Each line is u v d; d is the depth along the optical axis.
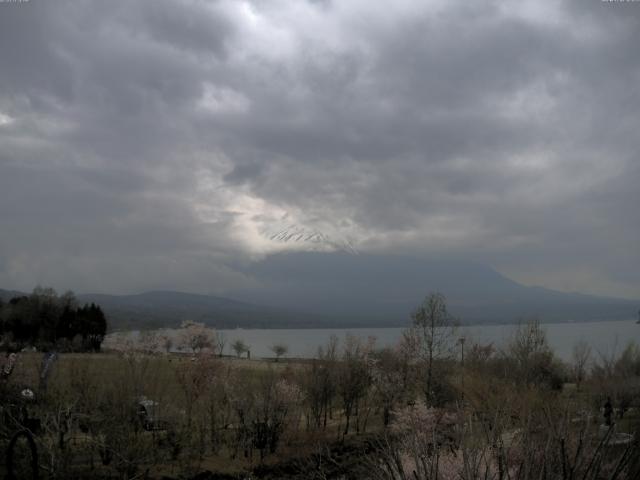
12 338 71.69
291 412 28.31
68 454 18.36
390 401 29.41
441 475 9.50
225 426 26.09
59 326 78.62
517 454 9.25
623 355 37.47
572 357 41.44
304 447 24.58
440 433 15.45
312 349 52.19
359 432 28.61
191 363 26.34
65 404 20.23
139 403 22.94
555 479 8.06
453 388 26.38
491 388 21.12
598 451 8.26
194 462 22.06
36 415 20.23
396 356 30.73
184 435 23.08
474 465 8.60
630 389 26.34
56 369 25.70
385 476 10.22
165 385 24.89
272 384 27.41
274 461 23.47
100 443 19.36
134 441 20.22
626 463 8.02
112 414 20.44
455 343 30.25
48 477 17.45
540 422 10.38
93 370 26.05
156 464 21.12
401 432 17.36
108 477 18.84
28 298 83.00
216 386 26.88
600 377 31.27
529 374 28.44
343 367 31.16
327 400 31.25
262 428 25.34
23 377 23.42
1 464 16.97
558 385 32.22
